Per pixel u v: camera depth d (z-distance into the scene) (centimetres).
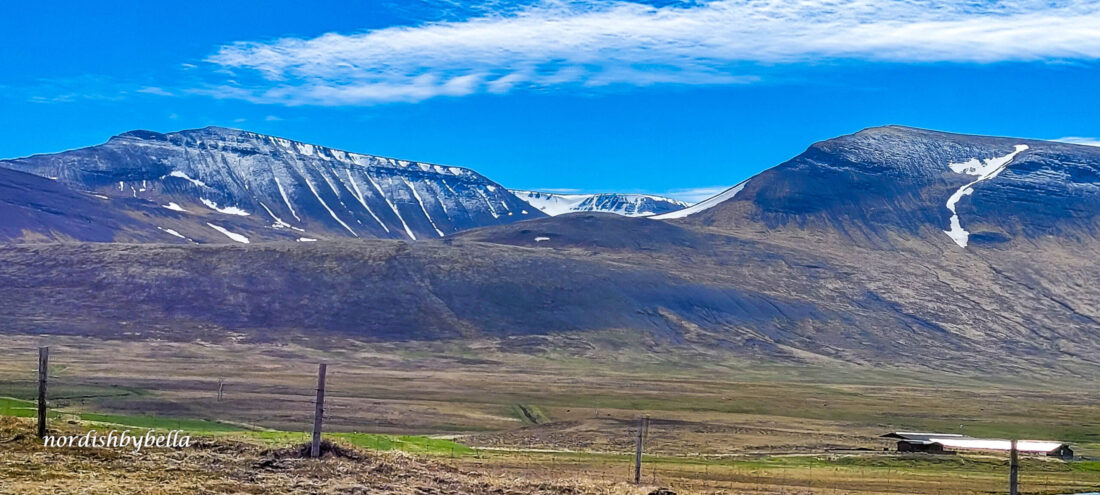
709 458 8906
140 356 19038
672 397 16175
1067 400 19300
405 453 6334
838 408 15825
